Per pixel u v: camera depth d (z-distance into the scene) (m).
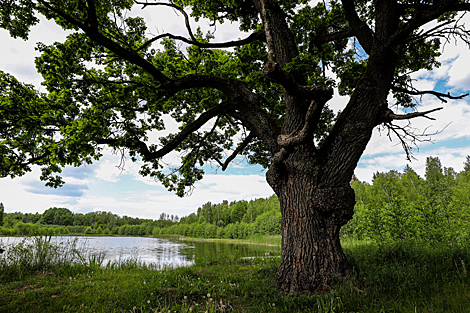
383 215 9.20
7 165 6.92
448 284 4.08
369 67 4.96
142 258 14.39
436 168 44.53
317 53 6.23
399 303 3.36
